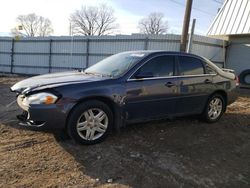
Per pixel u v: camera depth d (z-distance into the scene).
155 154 4.77
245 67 19.73
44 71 25.05
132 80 5.14
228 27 19.09
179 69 5.86
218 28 19.73
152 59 5.48
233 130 6.35
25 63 26.03
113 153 4.66
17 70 26.58
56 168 4.14
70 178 3.92
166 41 18.91
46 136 5.25
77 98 4.56
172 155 4.80
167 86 5.57
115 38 20.98
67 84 4.61
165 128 6.03
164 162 4.53
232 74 7.16
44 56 24.91
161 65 5.60
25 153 4.57
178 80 5.77
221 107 6.79
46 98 4.42
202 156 4.92
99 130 4.93
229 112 8.02
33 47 25.39
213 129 6.25
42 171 4.05
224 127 6.47
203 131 6.07
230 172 4.53
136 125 6.07
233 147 5.46
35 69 25.52
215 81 6.50
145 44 19.62
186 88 5.90
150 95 5.34
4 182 3.73
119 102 4.98
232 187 4.14
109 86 4.88
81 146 4.82
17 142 4.98
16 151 4.63
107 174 4.08
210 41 19.41
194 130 6.06
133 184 3.88
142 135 5.53
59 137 5.19
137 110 5.25
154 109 5.47
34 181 3.80
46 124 4.48
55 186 3.71
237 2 19.31
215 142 5.56
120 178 4.00
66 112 4.51
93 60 22.33
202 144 5.39
